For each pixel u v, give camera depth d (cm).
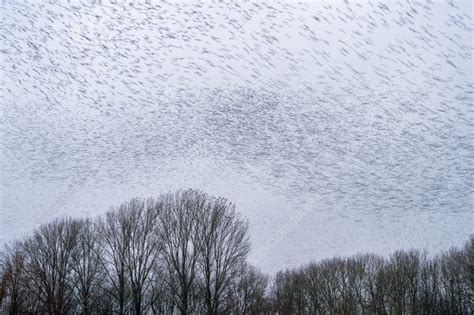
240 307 5400
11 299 4681
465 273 5703
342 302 6034
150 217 4712
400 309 5572
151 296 4697
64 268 4672
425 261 6384
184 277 4481
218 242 4662
